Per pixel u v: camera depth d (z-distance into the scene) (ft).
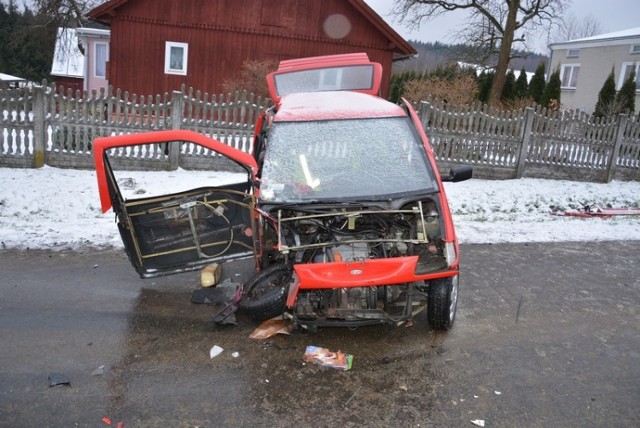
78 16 105.91
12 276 18.56
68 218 25.21
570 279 19.95
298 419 11.30
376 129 16.69
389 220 14.71
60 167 32.86
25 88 31.53
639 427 11.23
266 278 14.93
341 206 14.07
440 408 11.75
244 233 16.72
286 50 63.36
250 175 15.99
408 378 12.91
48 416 11.21
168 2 60.08
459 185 34.32
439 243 14.21
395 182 15.01
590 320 16.47
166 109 33.12
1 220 24.26
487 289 18.69
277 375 12.98
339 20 63.67
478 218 28.37
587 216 29.89
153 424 11.06
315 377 12.91
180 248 16.80
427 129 35.53
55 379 12.47
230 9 61.36
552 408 11.82
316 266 13.14
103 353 13.82
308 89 23.98
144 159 33.55
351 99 18.94
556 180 38.06
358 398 12.08
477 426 11.16
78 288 17.83
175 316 16.06
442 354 14.06
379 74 23.98
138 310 16.39
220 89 62.59
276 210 14.47
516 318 16.43
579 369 13.52
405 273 13.01
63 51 118.93
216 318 15.31
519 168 37.06
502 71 77.92
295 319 13.99
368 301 14.05
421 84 56.13
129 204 16.21
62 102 32.17
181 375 12.90
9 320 15.43
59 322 15.43
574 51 106.22
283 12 62.44
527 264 21.44
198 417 11.32
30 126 32.04
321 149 16.11
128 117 33.01
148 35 60.49
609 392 12.51
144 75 61.21
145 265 16.80
